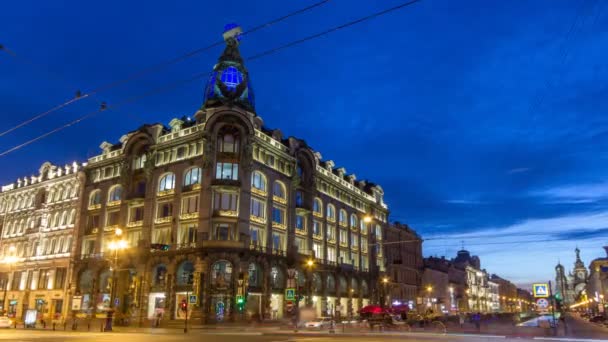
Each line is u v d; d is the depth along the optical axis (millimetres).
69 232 68438
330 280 71062
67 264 66438
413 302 100875
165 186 58469
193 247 51844
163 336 28812
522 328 44000
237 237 52188
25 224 76812
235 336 29031
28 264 72375
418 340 25922
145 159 61719
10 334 30750
